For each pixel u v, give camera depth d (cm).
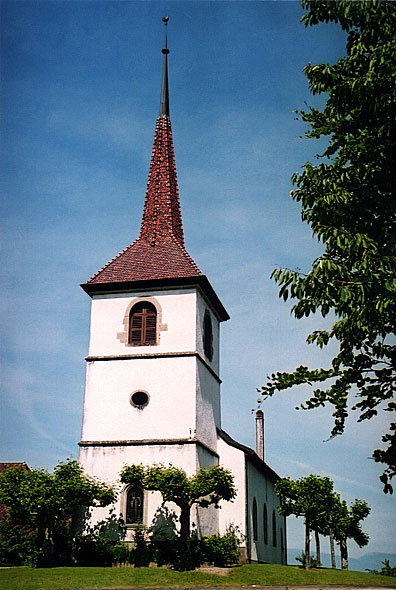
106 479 2780
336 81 978
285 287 933
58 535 2608
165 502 2680
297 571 2623
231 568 2516
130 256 3250
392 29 913
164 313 3038
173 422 2841
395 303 833
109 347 3030
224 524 2997
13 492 2453
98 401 2942
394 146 906
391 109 892
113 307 3097
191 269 3092
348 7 930
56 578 2109
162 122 3734
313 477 3159
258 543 3316
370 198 945
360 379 926
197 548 2555
